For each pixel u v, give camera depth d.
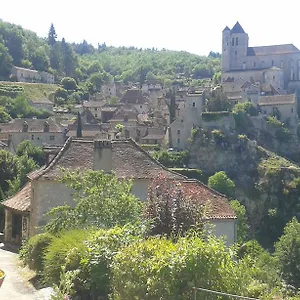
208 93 106.06
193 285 10.72
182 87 165.88
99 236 14.73
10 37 194.38
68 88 178.75
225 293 10.59
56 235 19.22
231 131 99.25
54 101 152.62
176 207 17.16
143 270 11.14
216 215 24.83
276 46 148.12
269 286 14.91
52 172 24.91
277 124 106.50
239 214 52.25
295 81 141.88
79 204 19.92
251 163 94.75
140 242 12.38
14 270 20.66
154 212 17.31
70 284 12.34
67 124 114.88
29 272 19.75
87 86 185.88
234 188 83.94
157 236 13.47
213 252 11.08
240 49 149.25
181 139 99.38
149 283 10.80
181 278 10.81
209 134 96.81
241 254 25.30
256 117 105.19
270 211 87.88
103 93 168.00
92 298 14.17
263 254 33.47
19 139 97.69
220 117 99.00
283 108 110.12
